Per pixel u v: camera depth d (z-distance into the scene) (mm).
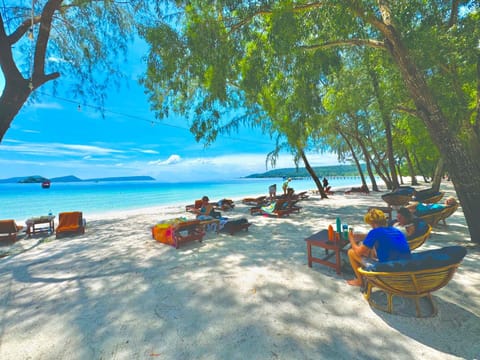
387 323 2482
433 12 5852
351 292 3182
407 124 13719
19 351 2236
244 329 2467
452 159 4895
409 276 2402
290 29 5773
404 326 2420
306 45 6770
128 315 2801
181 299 3148
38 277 4082
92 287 3607
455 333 2285
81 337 2422
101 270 4324
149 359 2080
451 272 2373
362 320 2553
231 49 6746
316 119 8133
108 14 6043
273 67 7051
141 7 6344
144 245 5941
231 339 2316
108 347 2260
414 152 24406
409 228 3734
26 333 2514
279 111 9133
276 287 3402
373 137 20531
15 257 5352
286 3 5836
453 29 5727
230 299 3105
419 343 2166
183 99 9234
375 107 10953
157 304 3039
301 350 2123
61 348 2266
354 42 6137
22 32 4980
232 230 6688
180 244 5848
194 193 34938
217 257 4836
